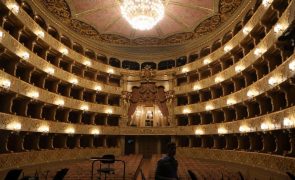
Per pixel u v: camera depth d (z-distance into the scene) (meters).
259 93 18.28
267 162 16.53
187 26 26.12
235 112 25.08
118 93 31.20
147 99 31.47
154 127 30.22
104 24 25.95
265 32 18.34
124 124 30.50
